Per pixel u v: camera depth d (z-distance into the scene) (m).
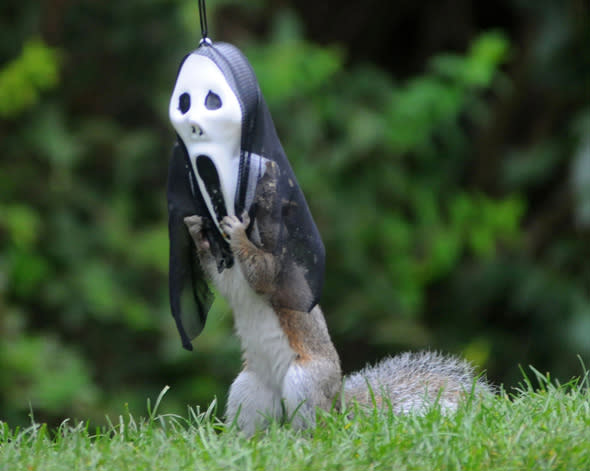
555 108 17.09
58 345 13.73
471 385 7.21
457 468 5.23
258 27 18.06
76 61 15.59
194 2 15.35
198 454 5.59
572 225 16.16
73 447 5.93
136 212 15.53
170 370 14.62
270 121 6.20
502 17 19.23
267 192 6.10
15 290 14.10
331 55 16.17
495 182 17.44
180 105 6.09
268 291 6.25
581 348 14.98
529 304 15.70
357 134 15.13
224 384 14.35
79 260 14.51
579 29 15.77
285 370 6.58
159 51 15.55
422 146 15.92
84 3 15.29
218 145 5.99
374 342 15.20
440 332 16.27
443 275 15.77
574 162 15.16
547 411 6.18
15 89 14.04
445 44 19.39
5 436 6.35
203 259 6.56
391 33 19.97
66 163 14.49
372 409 6.72
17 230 13.66
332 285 15.52
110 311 13.99
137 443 6.00
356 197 15.59
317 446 5.68
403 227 15.62
